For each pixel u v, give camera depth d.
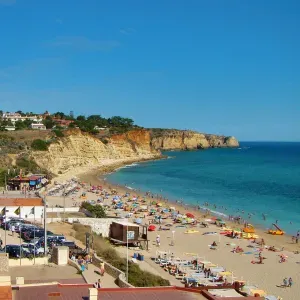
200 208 125.69
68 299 29.44
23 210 81.44
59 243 57.16
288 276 64.88
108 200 131.62
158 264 66.88
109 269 46.06
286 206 128.75
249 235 89.94
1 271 34.19
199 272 62.72
